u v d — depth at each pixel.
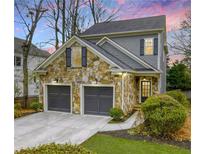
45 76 14.52
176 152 6.49
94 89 13.04
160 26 16.25
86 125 10.41
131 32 16.47
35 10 18.06
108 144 7.28
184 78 23.77
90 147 6.99
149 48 16.16
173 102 8.35
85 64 12.96
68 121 11.38
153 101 8.48
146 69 15.11
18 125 10.47
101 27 20.09
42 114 13.45
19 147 7.14
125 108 12.46
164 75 19.50
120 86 12.00
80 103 13.27
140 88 15.78
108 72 12.33
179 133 8.39
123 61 15.70
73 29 26.02
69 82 13.65
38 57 24.70
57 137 8.37
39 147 4.10
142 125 8.74
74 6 26.16
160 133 8.02
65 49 13.55
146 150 6.67
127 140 7.74
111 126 10.12
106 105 12.71
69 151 3.82
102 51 13.86
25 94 16.86
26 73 17.19
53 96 14.46
